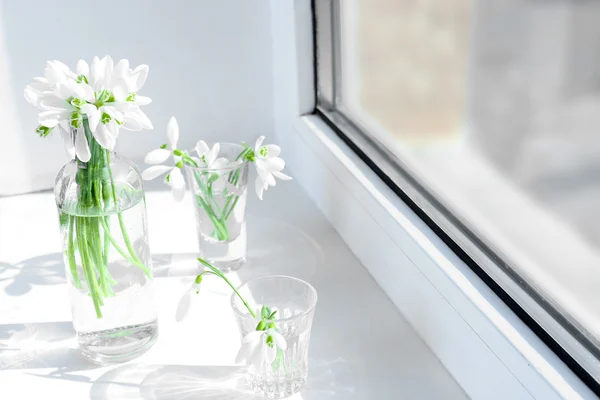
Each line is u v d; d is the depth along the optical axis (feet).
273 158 2.42
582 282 17.67
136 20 2.87
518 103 17.60
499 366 2.05
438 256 2.23
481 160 17.72
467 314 2.11
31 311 2.45
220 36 2.95
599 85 17.90
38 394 2.20
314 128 2.80
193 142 3.06
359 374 2.22
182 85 2.98
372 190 2.47
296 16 2.75
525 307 2.06
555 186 17.99
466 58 16.87
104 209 2.18
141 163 3.04
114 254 2.21
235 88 3.02
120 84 2.09
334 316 2.39
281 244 2.67
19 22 2.78
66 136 2.16
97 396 2.19
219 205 2.47
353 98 2.89
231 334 2.35
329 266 2.57
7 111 2.86
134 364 2.27
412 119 17.08
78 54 2.87
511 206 18.10
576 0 17.20
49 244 2.70
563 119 17.84
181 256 2.63
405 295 2.36
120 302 2.24
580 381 1.92
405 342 2.31
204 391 2.19
